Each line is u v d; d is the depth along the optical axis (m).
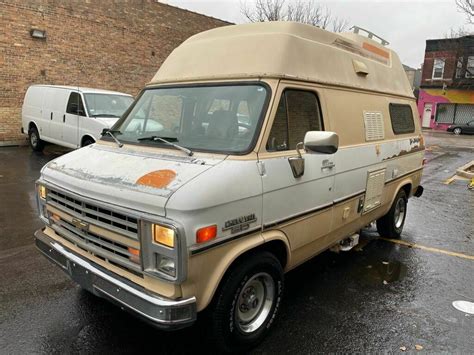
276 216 3.23
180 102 3.67
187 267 2.53
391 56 5.79
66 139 11.12
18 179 8.88
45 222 3.52
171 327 2.56
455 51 35.12
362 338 3.46
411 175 6.09
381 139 5.01
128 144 3.59
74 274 3.16
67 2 14.27
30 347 3.18
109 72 15.91
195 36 4.21
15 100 13.71
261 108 3.22
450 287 4.50
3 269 4.51
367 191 4.68
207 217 2.63
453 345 3.40
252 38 3.59
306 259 3.93
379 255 5.44
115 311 3.74
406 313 3.90
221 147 3.13
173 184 2.66
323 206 3.84
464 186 10.61
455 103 36.22
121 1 15.77
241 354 3.23
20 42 13.45
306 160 3.52
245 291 3.20
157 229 2.55
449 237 6.29
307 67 3.68
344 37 4.50
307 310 3.91
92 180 3.01
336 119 4.04
